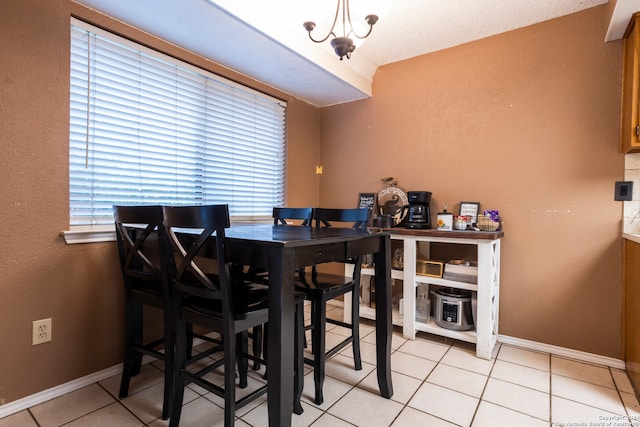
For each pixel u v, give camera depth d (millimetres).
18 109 1560
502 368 2035
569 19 2189
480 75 2518
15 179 1556
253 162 2865
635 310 1823
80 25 1780
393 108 2961
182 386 1423
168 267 1490
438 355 2211
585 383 1863
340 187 3332
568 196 2207
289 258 1189
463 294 2461
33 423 1471
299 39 2305
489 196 2490
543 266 2295
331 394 1737
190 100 2361
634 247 1852
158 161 2203
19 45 1557
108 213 1967
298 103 3230
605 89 2088
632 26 1879
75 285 1761
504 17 2221
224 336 1269
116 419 1510
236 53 2324
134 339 1721
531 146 2326
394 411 1594
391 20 2254
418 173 2824
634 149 1917
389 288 1701
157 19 1912
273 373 1184
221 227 1220
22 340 1582
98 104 1895
